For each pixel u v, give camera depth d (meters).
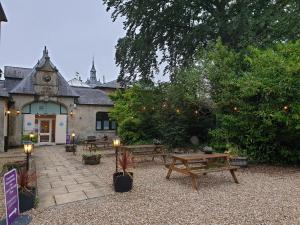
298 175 8.60
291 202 5.73
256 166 10.23
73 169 10.02
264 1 15.22
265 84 9.52
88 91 26.09
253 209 5.29
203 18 17.72
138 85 16.91
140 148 11.20
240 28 14.02
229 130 11.05
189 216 4.93
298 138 10.03
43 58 22.50
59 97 22.36
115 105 19.30
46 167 10.52
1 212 5.26
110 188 7.02
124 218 4.86
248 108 10.13
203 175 8.59
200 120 14.56
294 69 8.89
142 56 17.28
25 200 5.26
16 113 20.52
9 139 20.25
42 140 21.86
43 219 4.85
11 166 8.08
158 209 5.32
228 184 7.40
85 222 4.70
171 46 18.27
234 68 11.94
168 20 17.50
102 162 11.77
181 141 14.83
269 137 10.02
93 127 24.06
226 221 4.68
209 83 11.76
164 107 14.94
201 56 12.66
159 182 7.66
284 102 9.40
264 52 10.44
